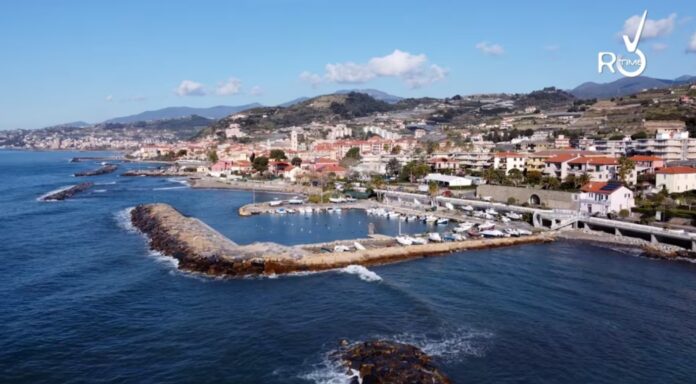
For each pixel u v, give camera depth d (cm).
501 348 5612
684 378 5097
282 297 7238
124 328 6200
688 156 18488
